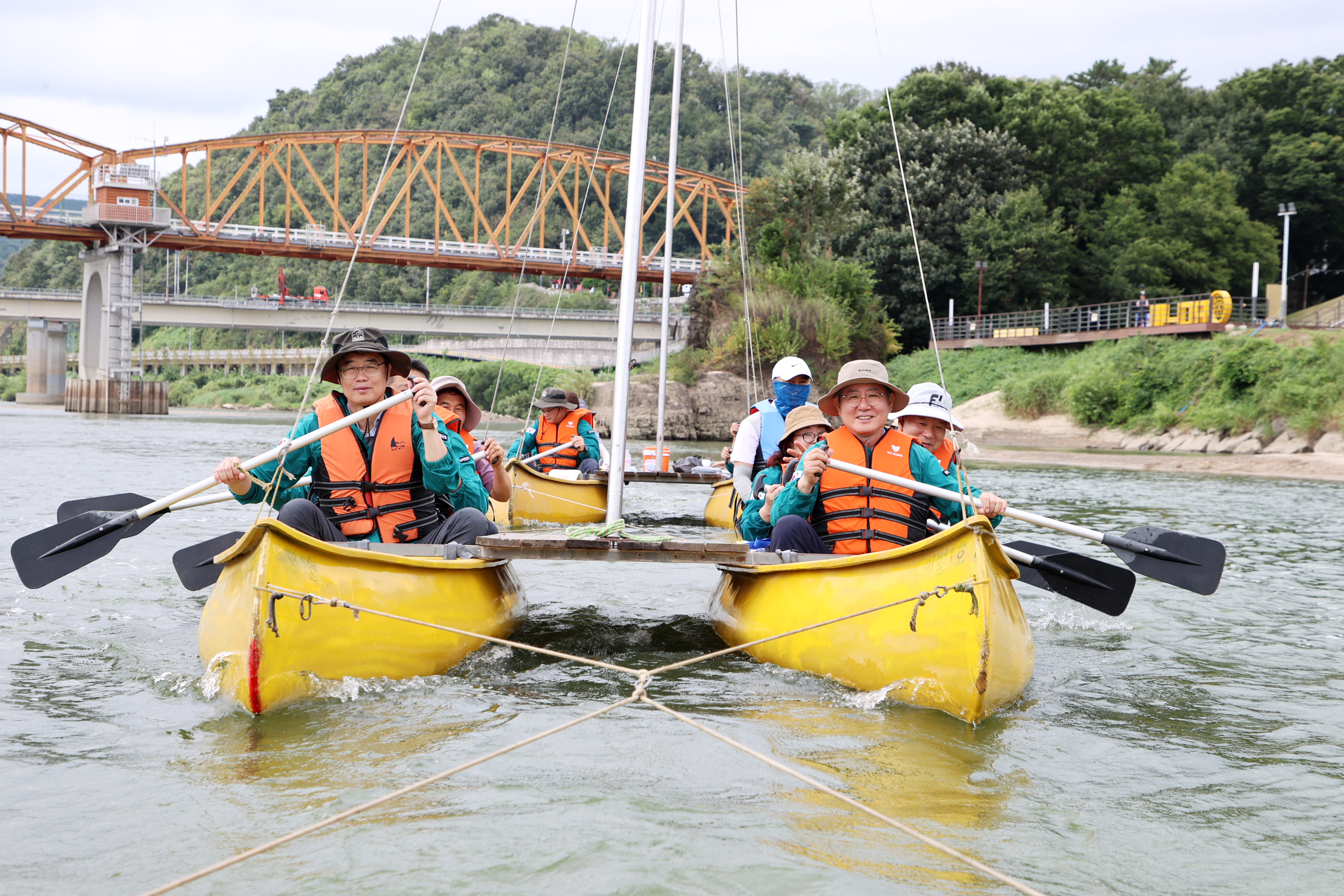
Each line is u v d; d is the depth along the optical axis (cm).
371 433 525
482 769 352
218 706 418
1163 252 5375
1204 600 730
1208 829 313
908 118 5588
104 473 1661
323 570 437
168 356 11312
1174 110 7194
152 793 324
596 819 308
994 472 2342
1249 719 433
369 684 443
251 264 12800
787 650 495
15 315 7269
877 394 526
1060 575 535
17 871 270
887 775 355
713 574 820
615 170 7500
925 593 436
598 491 1222
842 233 5166
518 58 14975
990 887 269
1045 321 4575
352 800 320
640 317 7150
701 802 325
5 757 356
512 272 7138
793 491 534
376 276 12094
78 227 6219
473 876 269
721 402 4212
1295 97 6831
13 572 723
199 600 643
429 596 479
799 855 286
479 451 727
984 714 417
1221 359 3145
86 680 455
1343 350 2789
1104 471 2447
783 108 16212
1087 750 387
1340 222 6506
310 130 15150
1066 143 5784
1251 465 2469
